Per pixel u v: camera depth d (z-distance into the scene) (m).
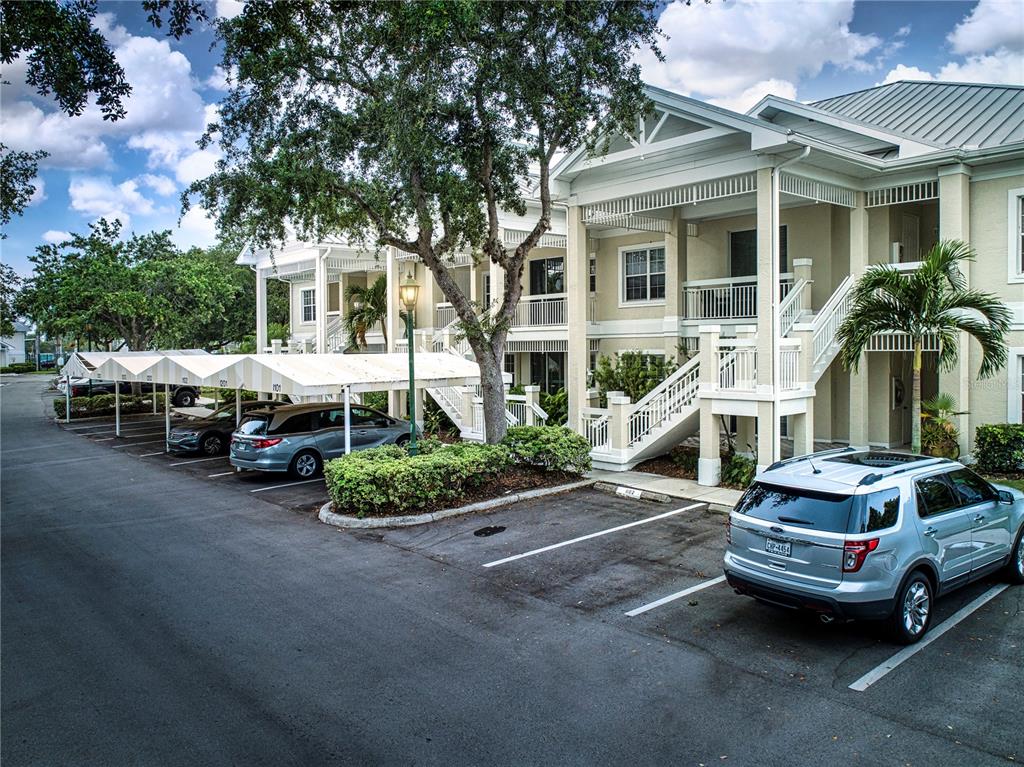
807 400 13.80
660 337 19.98
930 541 6.89
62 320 30.22
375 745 5.25
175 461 19.55
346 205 14.17
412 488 12.22
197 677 6.41
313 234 17.72
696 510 12.22
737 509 7.37
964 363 14.10
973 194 14.30
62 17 9.49
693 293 18.81
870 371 16.28
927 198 14.66
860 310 11.74
